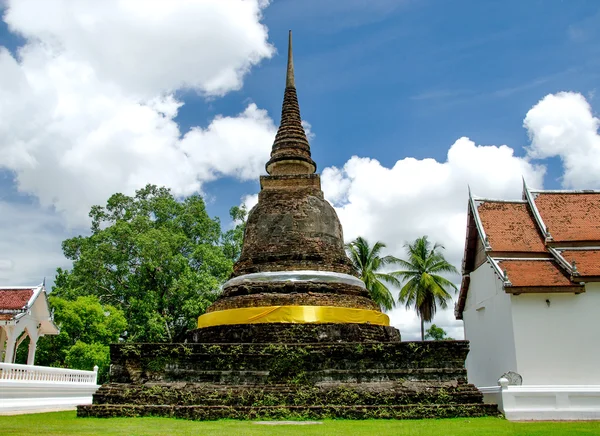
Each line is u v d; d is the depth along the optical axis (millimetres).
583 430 12383
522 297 21516
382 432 11539
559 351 20859
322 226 21281
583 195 25250
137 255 41250
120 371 16594
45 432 10828
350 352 16578
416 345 16719
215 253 41594
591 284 21453
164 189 47781
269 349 16500
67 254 45344
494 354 23359
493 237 23641
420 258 44250
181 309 39906
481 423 13914
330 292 19484
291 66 26000
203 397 15648
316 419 15039
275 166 23719
